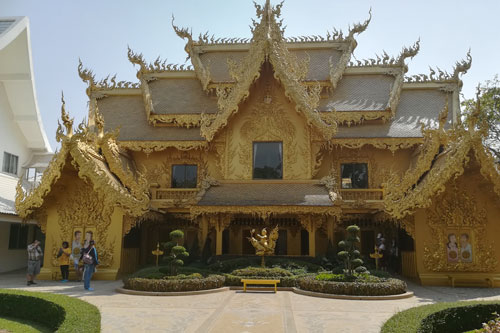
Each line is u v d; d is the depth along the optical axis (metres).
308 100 20.84
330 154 23.08
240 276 15.54
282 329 8.53
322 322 9.26
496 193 16.75
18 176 28.81
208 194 20.02
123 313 10.13
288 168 21.38
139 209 18.22
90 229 18.64
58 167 17.39
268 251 16.30
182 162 23.73
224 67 26.98
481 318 9.33
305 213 18.95
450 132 17.86
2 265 23.97
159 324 8.92
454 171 16.50
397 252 20.66
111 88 26.62
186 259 18.89
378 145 21.80
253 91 22.17
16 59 26.92
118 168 19.28
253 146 21.91
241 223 21.62
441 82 25.36
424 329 7.67
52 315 9.24
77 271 17.45
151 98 25.80
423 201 16.78
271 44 21.02
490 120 31.70
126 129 24.33
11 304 10.44
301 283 14.41
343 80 26.08
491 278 16.62
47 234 18.84
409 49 25.80
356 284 13.20
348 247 14.84
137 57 26.81
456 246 17.39
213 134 21.06
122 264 18.66
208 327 8.66
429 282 17.09
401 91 25.56
